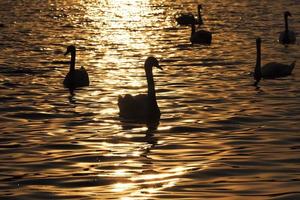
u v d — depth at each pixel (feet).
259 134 69.67
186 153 62.39
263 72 109.81
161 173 55.62
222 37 173.58
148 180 53.62
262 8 266.98
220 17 237.25
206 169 56.44
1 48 151.84
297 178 53.06
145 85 104.12
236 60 130.11
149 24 221.05
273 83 103.55
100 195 49.90
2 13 257.96
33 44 161.17
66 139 68.85
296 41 161.68
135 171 56.39
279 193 49.21
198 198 48.62
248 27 197.67
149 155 61.82
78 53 146.20
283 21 213.25
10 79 108.99
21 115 81.30
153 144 66.23
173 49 150.71
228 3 301.63
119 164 58.80
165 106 86.22
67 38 177.17
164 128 73.67
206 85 101.86
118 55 142.20
